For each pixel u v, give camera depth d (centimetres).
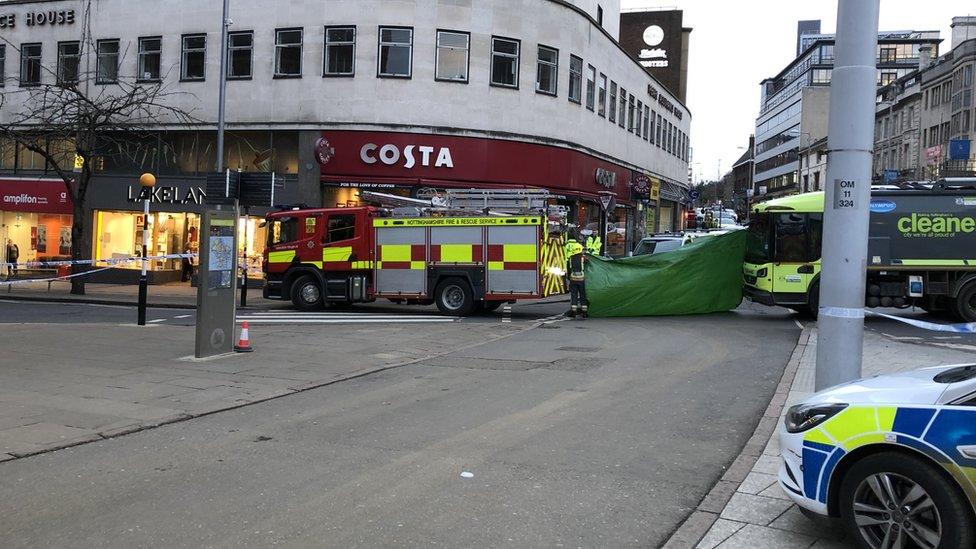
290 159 2775
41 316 1888
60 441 679
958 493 394
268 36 2766
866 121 641
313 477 589
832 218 653
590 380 1008
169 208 2903
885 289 1672
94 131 2616
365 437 714
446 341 1397
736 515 504
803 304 1703
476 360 1184
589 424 766
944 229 1648
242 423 770
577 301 1788
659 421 782
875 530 426
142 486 563
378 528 481
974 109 5500
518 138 2816
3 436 691
